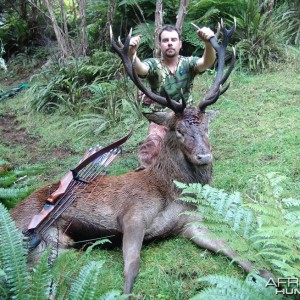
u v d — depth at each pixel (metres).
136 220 3.55
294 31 8.63
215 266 3.31
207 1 7.92
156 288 3.15
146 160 4.21
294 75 7.22
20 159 6.06
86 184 3.80
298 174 4.49
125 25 8.83
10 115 8.07
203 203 3.28
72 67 8.02
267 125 5.67
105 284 3.24
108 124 6.54
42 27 11.05
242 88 6.89
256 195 4.12
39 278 2.63
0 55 10.02
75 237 3.78
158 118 3.77
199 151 3.50
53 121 7.29
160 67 4.43
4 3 11.87
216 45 4.13
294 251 2.71
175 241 3.67
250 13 7.92
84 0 8.52
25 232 3.44
